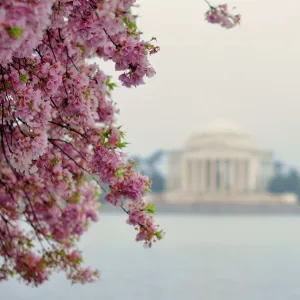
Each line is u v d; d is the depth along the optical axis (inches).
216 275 728.3
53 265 307.4
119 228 1692.9
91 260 862.5
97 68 251.3
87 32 191.5
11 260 305.9
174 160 4778.5
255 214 3056.1
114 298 555.8
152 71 216.5
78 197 300.4
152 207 239.0
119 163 230.2
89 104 228.1
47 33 222.2
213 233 1503.4
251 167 4330.7
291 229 1700.3
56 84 204.4
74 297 549.0
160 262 850.8
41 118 201.6
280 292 618.2
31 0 130.3
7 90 195.2
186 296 585.6
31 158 202.8
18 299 533.3
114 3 187.8
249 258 922.1
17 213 299.9
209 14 239.9
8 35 128.0
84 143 251.3
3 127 207.5
